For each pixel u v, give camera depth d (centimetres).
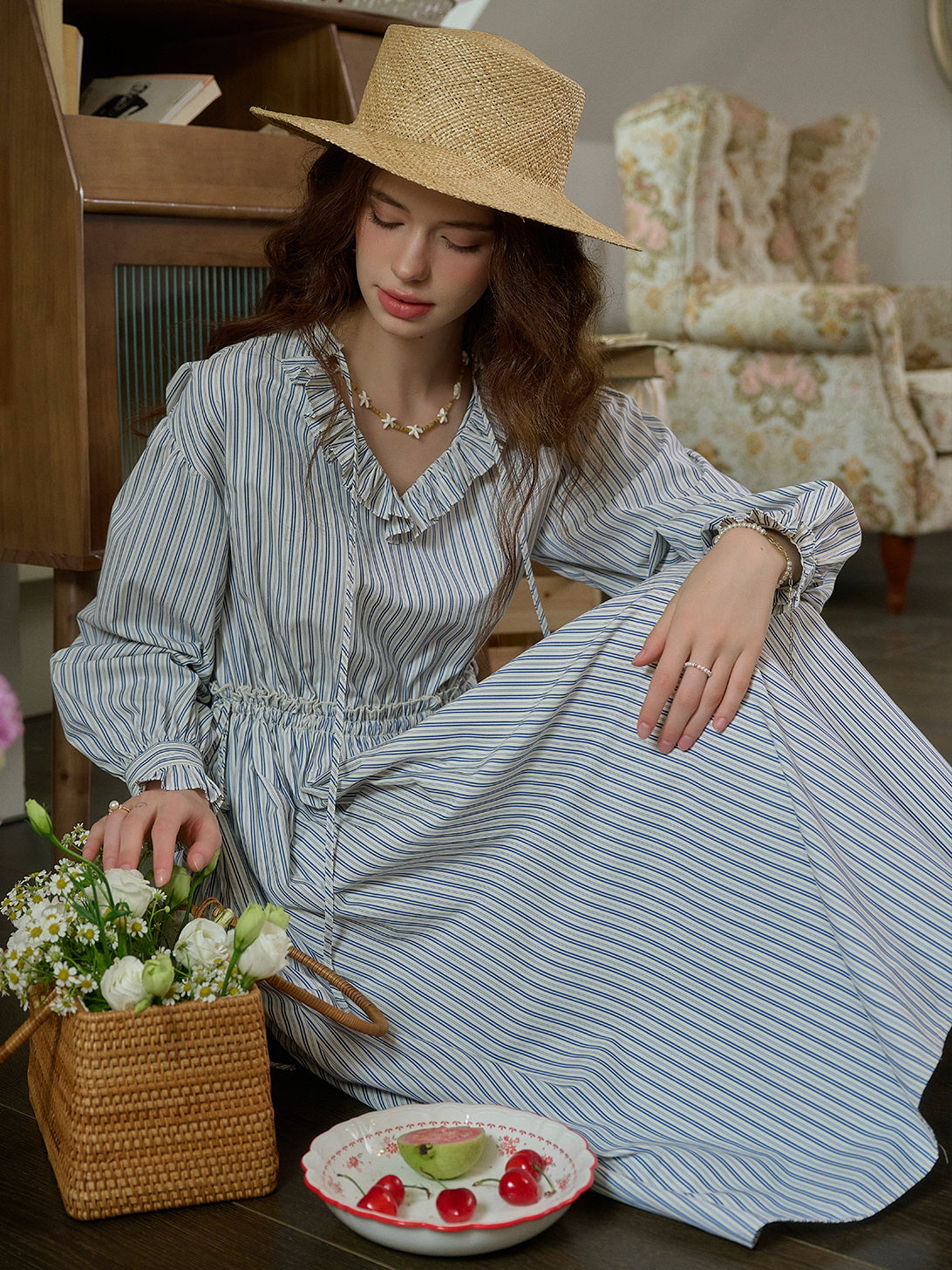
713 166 404
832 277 470
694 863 121
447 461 133
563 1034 124
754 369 395
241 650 135
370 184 124
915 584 422
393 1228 99
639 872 123
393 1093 125
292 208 177
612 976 123
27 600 270
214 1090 109
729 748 119
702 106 397
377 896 128
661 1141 115
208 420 127
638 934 122
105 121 160
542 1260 102
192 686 130
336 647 131
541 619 138
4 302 164
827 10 548
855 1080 114
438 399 136
